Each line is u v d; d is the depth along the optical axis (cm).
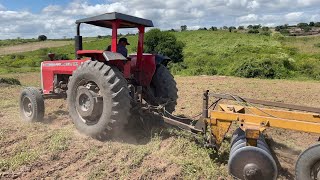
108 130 535
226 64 2789
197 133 489
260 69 1970
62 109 798
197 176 419
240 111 481
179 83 1453
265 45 4891
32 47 7019
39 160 468
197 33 6400
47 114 739
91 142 541
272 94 1122
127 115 535
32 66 3556
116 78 528
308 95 1110
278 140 571
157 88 635
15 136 568
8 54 5609
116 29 549
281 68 2053
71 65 650
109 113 527
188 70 2394
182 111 798
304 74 2139
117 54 536
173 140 532
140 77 609
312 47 5012
